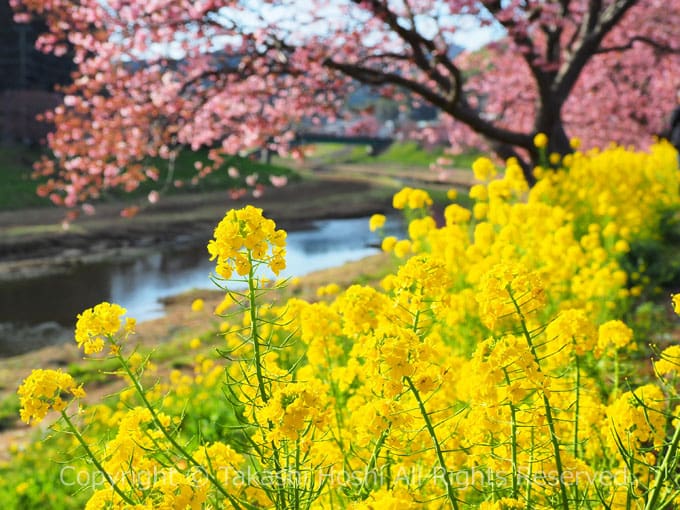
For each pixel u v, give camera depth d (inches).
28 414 81.7
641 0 660.7
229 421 211.3
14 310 763.4
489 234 240.5
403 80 509.7
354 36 492.7
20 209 1555.1
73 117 496.4
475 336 196.7
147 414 89.8
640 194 456.1
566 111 780.0
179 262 1042.7
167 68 491.5
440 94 537.6
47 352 543.8
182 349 445.7
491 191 298.4
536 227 263.9
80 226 1316.4
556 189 402.0
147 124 484.7
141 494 83.9
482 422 91.7
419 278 92.0
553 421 86.7
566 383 113.2
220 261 83.0
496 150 578.2
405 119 3164.4
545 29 546.3
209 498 84.9
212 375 244.7
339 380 129.7
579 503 89.7
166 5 446.0
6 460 294.2
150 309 739.4
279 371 93.1
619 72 775.1
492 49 553.6
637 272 347.6
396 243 241.6
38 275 940.0
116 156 495.2
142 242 1214.3
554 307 221.6
